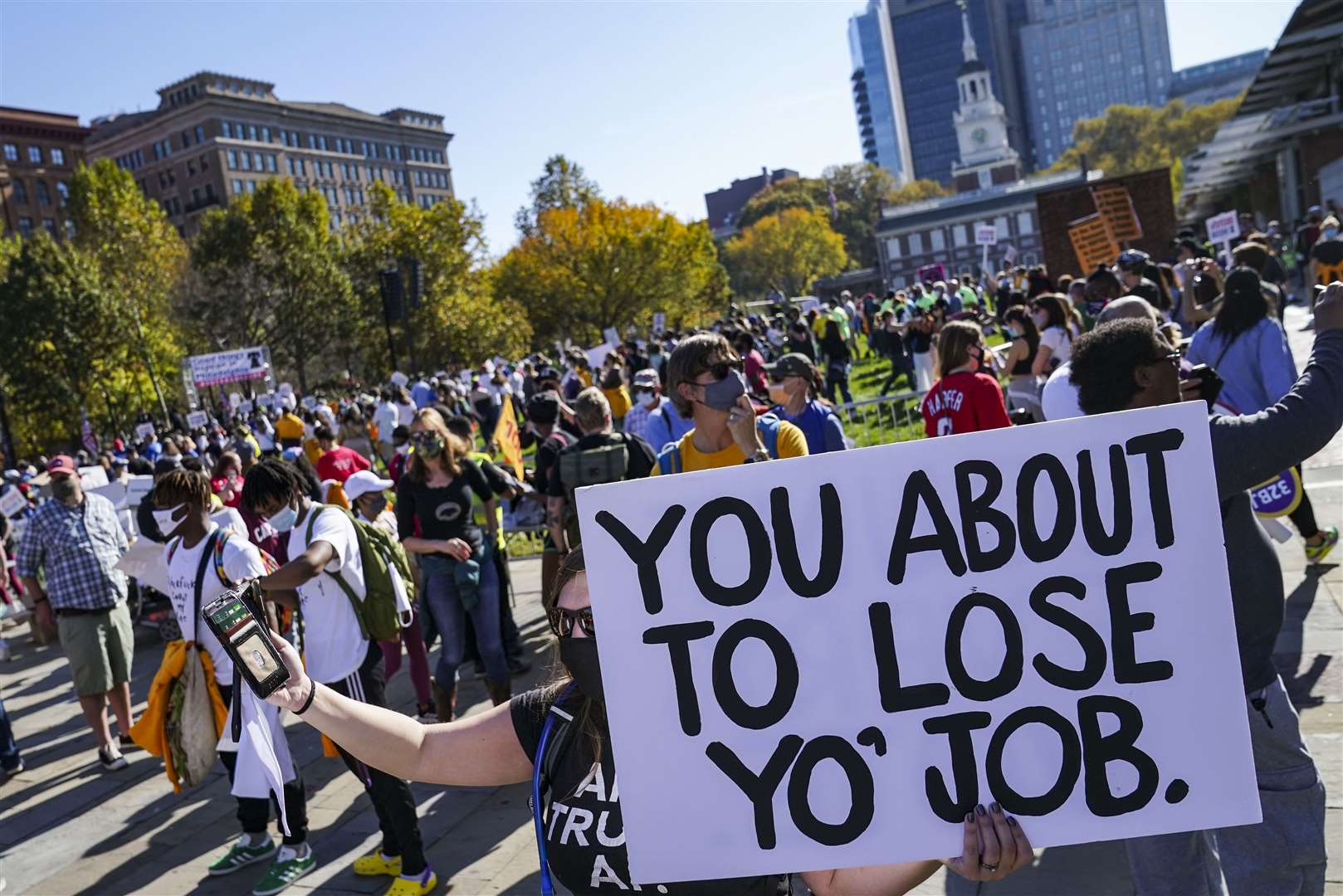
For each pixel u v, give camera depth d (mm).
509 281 64062
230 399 41500
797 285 117812
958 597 1660
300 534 4453
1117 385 2506
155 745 4555
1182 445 1651
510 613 6770
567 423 8938
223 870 4711
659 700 1680
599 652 1684
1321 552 5836
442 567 5531
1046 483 1659
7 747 6457
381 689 4617
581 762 1805
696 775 1676
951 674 1656
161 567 5379
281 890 4438
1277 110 31000
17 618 10039
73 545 6191
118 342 46688
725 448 4008
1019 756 1649
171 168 113000
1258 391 4426
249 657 1808
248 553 4539
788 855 1667
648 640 1682
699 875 1675
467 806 5043
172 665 4543
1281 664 4715
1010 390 7410
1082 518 1655
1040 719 1647
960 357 4613
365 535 4539
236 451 8508
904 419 11453
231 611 1809
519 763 1888
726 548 1676
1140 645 1647
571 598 1853
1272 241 26453
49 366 45469
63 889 4809
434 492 5465
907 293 33781
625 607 1682
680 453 4094
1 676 9188
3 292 45688
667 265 63281
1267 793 2619
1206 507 1647
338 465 8500
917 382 16234
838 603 1665
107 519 6402
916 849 1651
